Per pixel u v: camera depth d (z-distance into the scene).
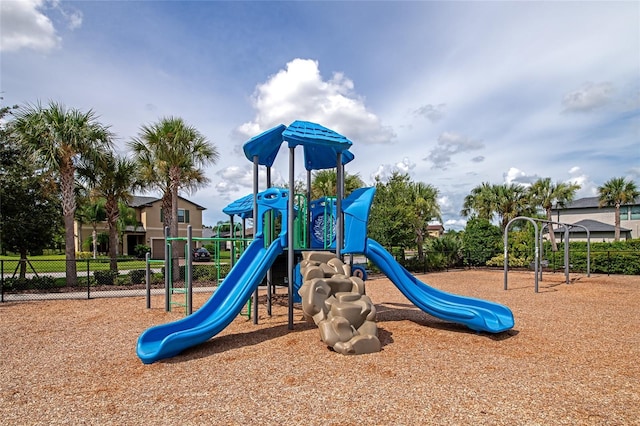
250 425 3.07
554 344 5.56
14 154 13.33
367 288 12.85
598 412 3.29
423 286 7.08
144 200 38.25
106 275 13.63
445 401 3.48
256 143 6.83
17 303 9.78
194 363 4.72
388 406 3.38
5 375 4.38
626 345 5.53
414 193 21.38
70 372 4.48
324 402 3.48
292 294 6.43
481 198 28.91
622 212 38.75
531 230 22.22
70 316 7.98
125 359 4.97
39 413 3.36
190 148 15.41
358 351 4.93
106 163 14.91
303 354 4.95
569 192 29.64
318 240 7.36
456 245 21.78
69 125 12.98
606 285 13.30
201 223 38.00
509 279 15.58
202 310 5.66
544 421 3.11
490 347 5.36
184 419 3.19
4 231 12.71
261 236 6.85
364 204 6.78
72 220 13.39
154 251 35.69
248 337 5.97
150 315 8.02
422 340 5.68
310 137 6.23
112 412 3.36
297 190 18.94
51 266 21.75
